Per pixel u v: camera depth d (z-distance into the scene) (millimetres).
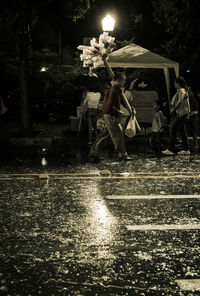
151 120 19812
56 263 5184
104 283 4672
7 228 6453
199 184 9398
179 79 13844
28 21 19047
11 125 23922
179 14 24688
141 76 23922
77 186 9211
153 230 6367
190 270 5004
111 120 12320
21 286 4602
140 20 33906
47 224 6629
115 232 6262
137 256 5402
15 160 12891
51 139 17531
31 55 27297
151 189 8930
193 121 14867
